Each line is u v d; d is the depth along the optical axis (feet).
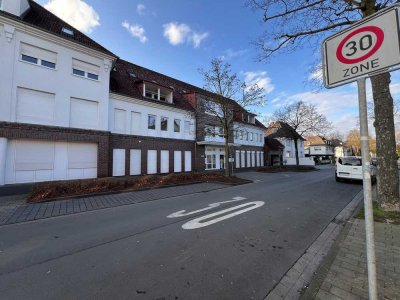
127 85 59.31
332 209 24.32
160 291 9.54
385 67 6.39
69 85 44.11
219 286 9.93
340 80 7.51
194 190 38.09
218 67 53.36
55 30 44.45
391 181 19.48
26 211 23.97
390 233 15.06
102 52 48.14
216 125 65.46
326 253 13.28
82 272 11.16
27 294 9.41
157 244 14.60
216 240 15.21
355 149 221.46
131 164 55.42
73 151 44.68
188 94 76.02
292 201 28.35
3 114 36.58
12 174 37.76
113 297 9.16
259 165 111.96
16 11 38.32
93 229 18.02
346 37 7.36
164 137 63.72
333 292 8.90
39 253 13.47
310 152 217.15
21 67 38.58
